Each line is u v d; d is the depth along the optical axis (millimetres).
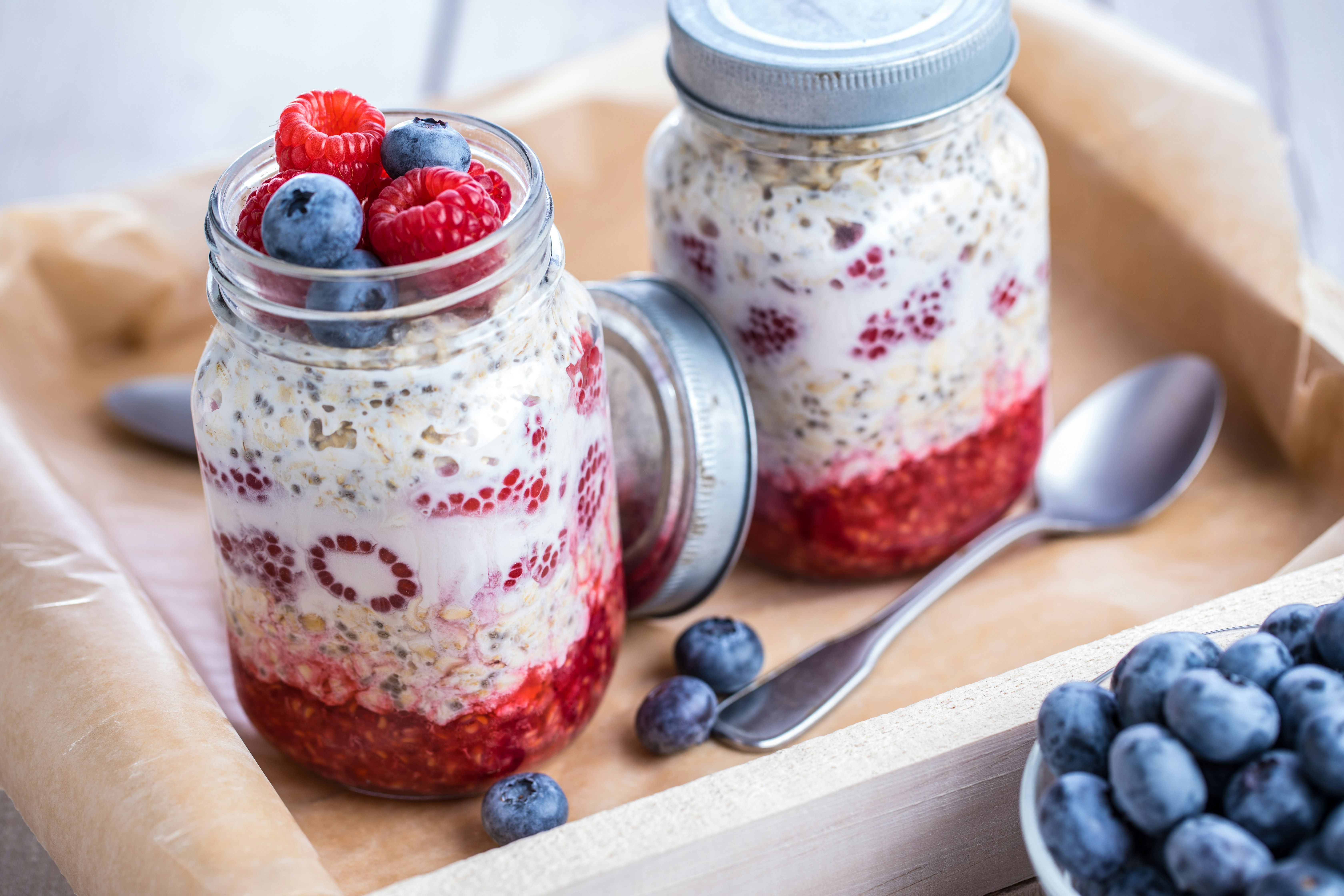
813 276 475
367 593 438
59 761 443
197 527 545
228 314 433
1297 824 386
